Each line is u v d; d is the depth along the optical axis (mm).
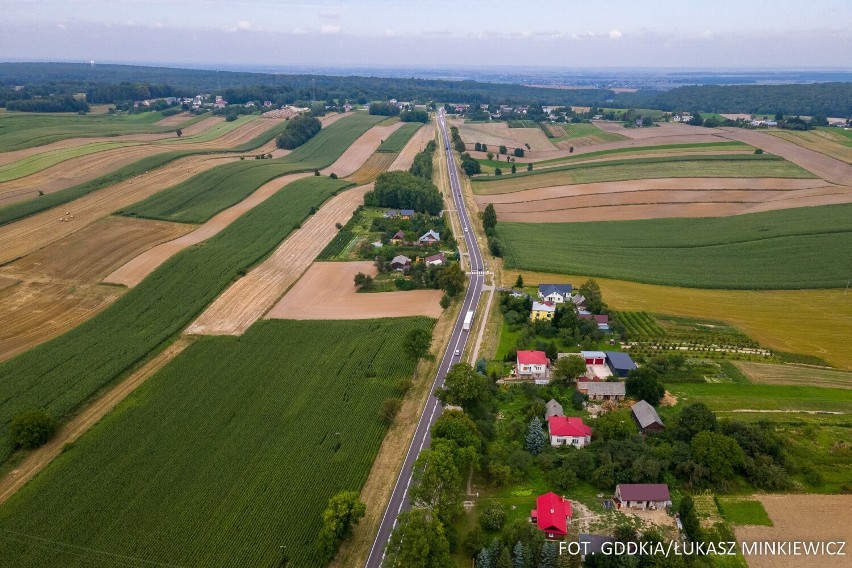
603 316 120812
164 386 98562
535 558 62812
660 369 103062
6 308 125312
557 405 90312
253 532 69500
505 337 117250
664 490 72000
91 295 131875
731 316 125500
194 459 81562
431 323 121875
